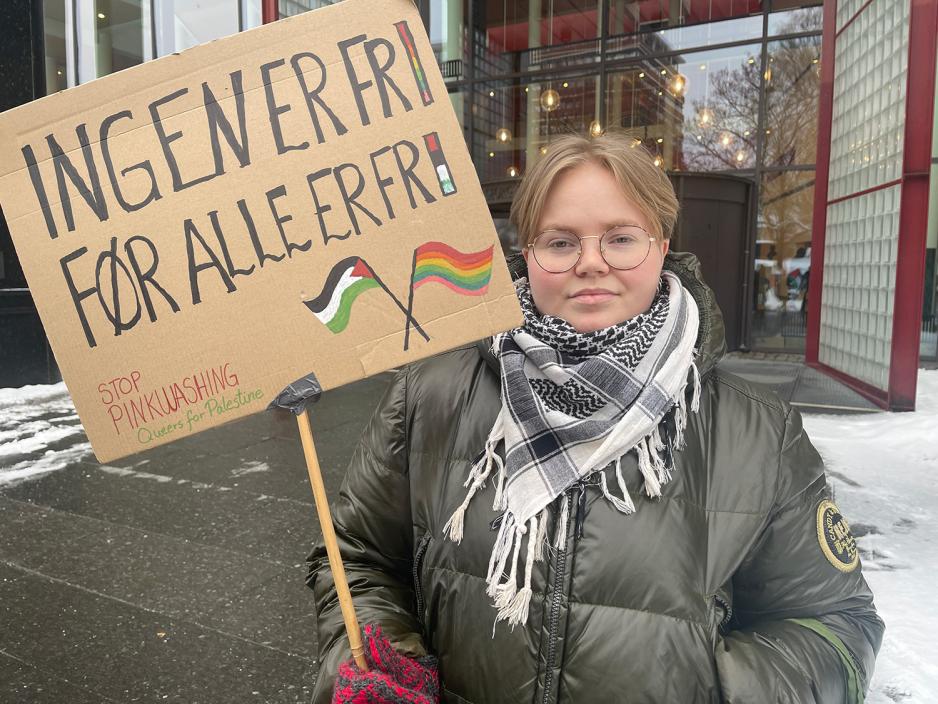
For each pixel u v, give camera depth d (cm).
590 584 113
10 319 837
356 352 116
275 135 117
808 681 111
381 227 116
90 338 117
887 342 716
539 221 121
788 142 1197
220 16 845
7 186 117
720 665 111
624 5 1252
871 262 766
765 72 1191
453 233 115
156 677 278
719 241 1166
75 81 883
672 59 1241
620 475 115
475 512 121
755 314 1230
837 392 779
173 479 511
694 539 115
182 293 117
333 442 603
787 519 122
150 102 117
